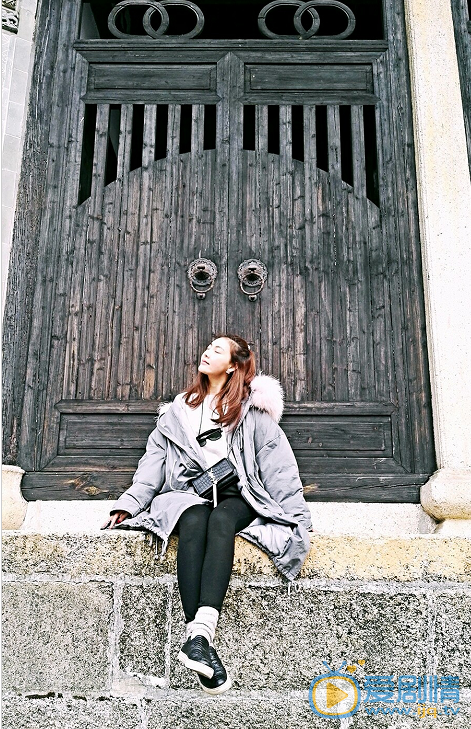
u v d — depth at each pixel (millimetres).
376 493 3355
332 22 5812
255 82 4039
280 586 2627
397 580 2650
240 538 2662
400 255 3709
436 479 3230
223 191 3836
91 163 4266
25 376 3512
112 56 4070
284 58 4059
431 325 3500
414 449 3420
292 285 3689
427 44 3965
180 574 2449
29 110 3914
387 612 2617
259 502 2748
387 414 3480
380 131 3930
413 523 3305
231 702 2529
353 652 2574
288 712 2520
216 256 3732
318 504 3340
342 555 2674
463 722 2514
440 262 3574
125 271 3709
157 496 2787
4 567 2666
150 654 2576
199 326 3625
